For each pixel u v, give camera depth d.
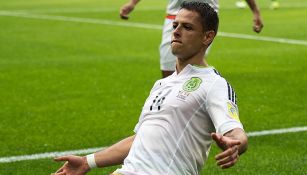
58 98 25.11
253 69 31.23
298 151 18.22
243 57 34.78
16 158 17.72
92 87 27.11
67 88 26.94
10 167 16.97
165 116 10.33
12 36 43.03
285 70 30.84
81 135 19.95
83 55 35.59
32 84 27.73
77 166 10.94
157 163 10.13
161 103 10.44
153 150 10.21
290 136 19.72
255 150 18.28
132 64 32.62
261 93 25.84
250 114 22.42
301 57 34.56
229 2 66.44
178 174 10.15
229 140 8.82
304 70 30.83
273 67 31.67
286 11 57.81
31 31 45.56
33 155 18.00
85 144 19.08
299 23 49.25
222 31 45.16
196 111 10.23
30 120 21.70
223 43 39.88
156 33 44.56
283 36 42.62
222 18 52.91
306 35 42.97
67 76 29.45
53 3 66.06
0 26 48.09
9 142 19.17
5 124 21.17
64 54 35.94
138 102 24.45
